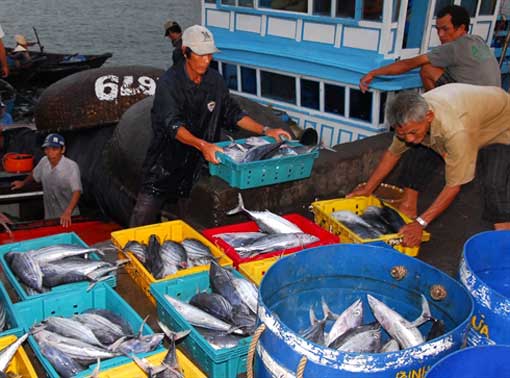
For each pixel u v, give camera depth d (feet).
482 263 11.37
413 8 25.84
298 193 19.20
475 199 20.06
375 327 10.30
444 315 10.24
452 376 8.20
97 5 140.46
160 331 12.46
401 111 12.59
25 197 26.43
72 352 10.64
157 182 16.81
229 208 17.31
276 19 28.76
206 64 14.46
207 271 12.94
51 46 90.43
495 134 15.11
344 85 26.05
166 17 123.65
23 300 12.20
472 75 19.58
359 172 21.17
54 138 22.79
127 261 13.47
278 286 10.46
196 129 15.97
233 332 11.28
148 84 29.73
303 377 8.23
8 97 48.34
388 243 14.26
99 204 26.18
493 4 28.12
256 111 22.59
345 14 25.52
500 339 9.17
